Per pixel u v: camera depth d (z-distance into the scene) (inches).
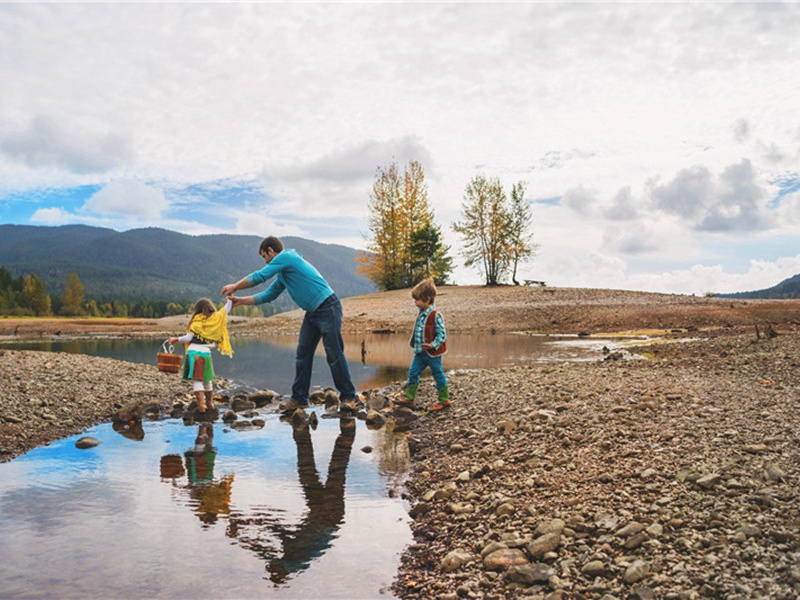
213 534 127.4
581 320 966.4
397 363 489.7
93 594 99.0
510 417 221.1
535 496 137.9
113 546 119.9
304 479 170.1
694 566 98.7
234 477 171.5
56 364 359.9
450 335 864.3
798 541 102.3
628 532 112.1
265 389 355.9
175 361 271.9
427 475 169.9
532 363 447.8
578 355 510.6
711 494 126.0
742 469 136.9
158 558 114.3
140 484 163.8
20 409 246.8
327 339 295.4
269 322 1275.8
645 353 469.4
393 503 149.9
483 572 107.3
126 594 99.3
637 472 142.4
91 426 243.9
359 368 451.5
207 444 213.8
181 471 177.5
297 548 120.6
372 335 922.1
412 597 100.5
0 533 126.3
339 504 148.6
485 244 1946.4
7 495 152.7
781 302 1001.5
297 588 103.0
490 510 135.3
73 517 136.6
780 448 150.2
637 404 208.7
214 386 363.6
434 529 130.3
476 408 252.1
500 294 1464.1
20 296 4306.1
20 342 900.0
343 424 252.2
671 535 110.3
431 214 2000.5
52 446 208.2
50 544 120.5
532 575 102.0
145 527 131.0
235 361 530.9
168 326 1472.7
